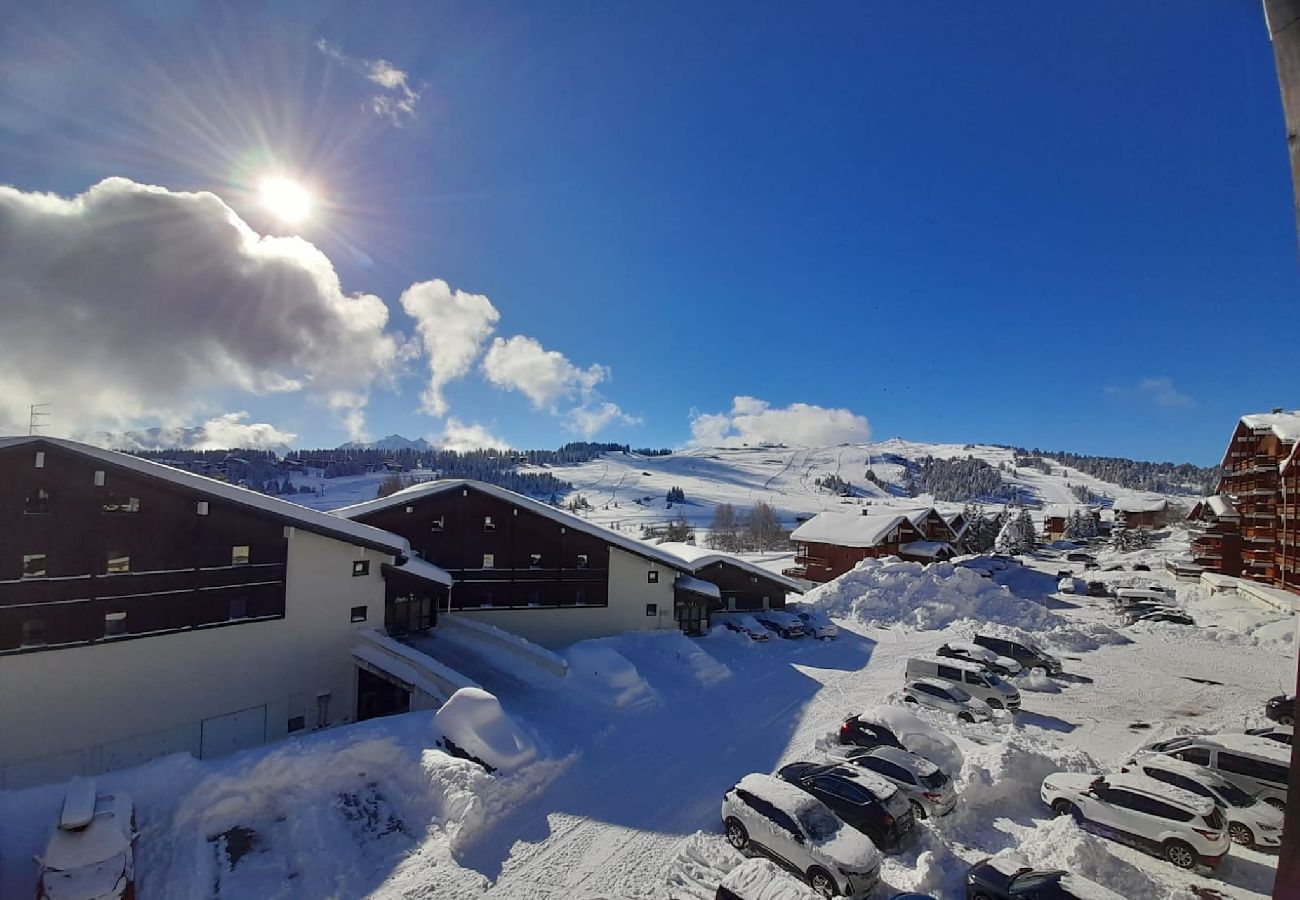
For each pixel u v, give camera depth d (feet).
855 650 119.03
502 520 116.06
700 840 52.49
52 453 67.05
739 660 110.32
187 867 46.14
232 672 79.92
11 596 64.49
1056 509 428.97
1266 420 172.24
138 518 72.95
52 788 49.73
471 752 62.13
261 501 82.79
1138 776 56.34
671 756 69.00
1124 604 153.89
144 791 51.24
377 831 53.36
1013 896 40.93
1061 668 105.09
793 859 47.34
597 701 83.20
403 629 104.63
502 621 115.34
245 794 53.52
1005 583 197.06
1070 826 51.42
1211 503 195.11
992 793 59.57
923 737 67.31
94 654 69.36
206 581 77.92
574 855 50.60
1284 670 104.88
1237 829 54.08
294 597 86.48
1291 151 8.97
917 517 219.61
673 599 125.49
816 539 205.26
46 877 39.91
